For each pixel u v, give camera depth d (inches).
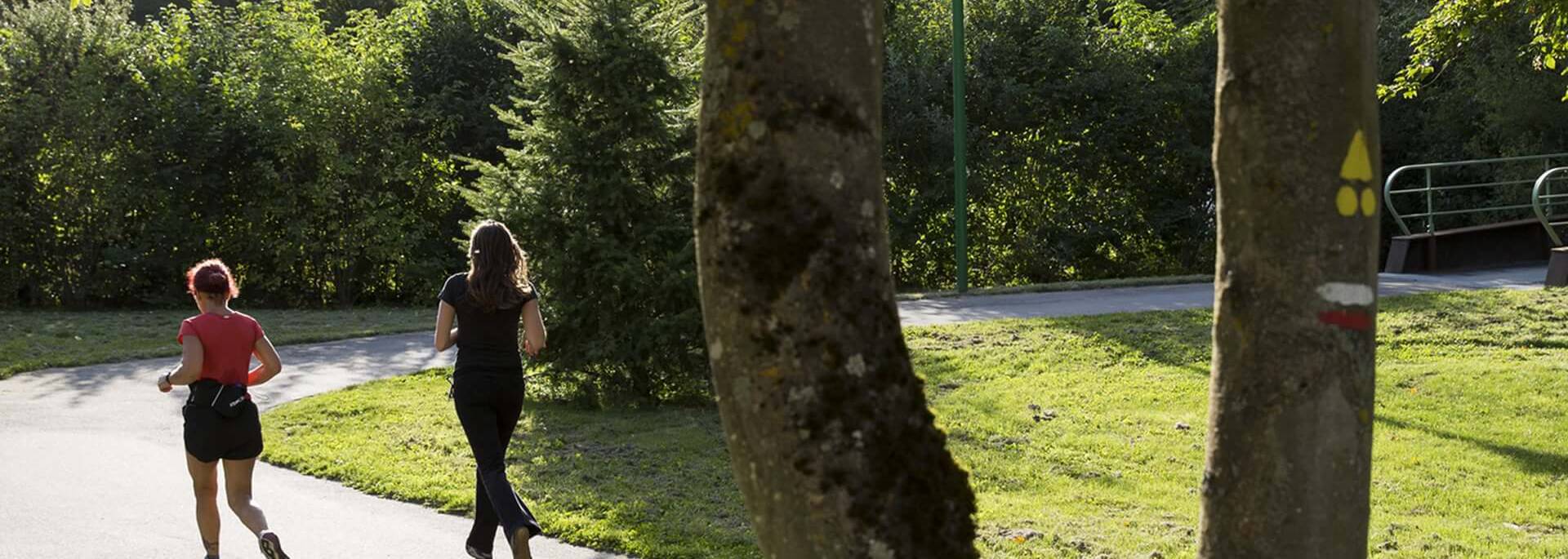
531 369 449.1
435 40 977.5
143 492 313.6
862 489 92.0
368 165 895.7
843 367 92.5
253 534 263.9
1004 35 1035.3
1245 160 103.3
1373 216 103.0
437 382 491.5
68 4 840.9
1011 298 737.0
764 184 93.0
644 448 367.9
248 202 881.5
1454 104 1086.4
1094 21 1149.1
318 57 885.2
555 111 446.0
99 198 833.5
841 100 93.7
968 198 1012.5
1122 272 1099.3
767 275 92.7
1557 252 636.7
